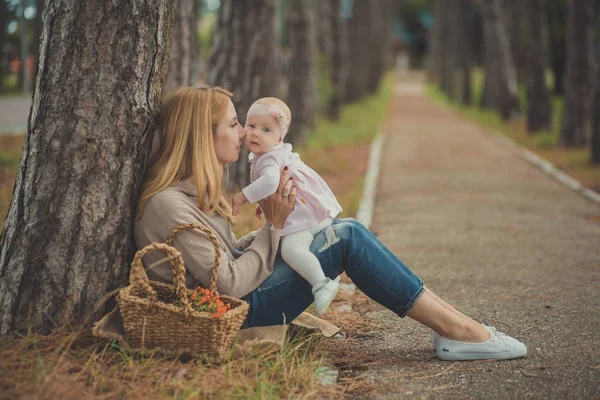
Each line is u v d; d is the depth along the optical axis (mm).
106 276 3859
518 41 31844
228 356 3586
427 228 8297
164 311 3457
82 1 3684
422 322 3992
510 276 6059
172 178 3818
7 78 39250
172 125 3881
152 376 3426
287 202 3832
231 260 3836
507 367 3910
